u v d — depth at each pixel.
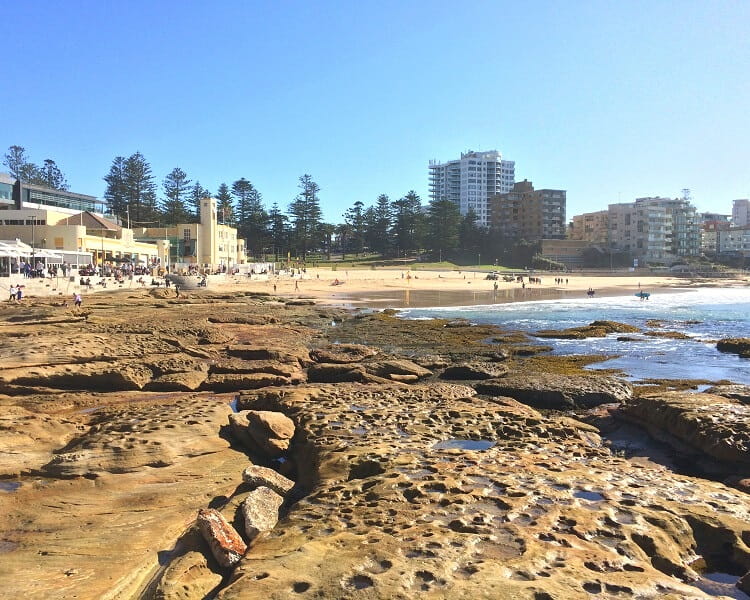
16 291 42.31
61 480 9.83
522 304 56.78
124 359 19.12
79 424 13.19
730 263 164.50
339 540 6.41
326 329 34.69
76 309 35.88
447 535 6.38
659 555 6.46
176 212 124.75
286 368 20.17
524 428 12.45
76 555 7.71
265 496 8.90
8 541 8.11
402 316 45.00
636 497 7.84
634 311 48.97
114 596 6.70
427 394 16.20
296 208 139.50
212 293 59.88
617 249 165.62
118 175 121.38
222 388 18.55
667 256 163.75
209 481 10.23
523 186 186.75
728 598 5.53
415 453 10.07
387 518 7.05
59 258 62.12
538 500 7.53
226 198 139.62
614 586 5.36
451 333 33.28
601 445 12.60
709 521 7.20
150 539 8.16
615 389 16.77
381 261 146.00
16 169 127.31
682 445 12.11
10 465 10.25
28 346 18.88
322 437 11.40
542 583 5.31
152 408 14.29
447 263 147.00
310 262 143.00
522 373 20.83
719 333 33.97
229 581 6.00
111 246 77.31
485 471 8.77
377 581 5.36
